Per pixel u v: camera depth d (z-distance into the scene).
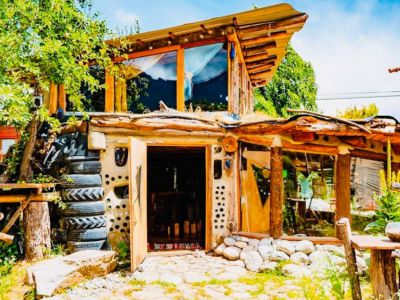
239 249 8.09
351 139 8.10
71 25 7.99
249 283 6.44
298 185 9.68
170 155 12.77
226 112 9.66
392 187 5.47
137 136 8.37
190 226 11.12
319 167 9.71
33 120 7.99
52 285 5.84
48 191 8.30
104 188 8.31
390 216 6.55
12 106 6.05
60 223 8.18
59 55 7.32
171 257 8.25
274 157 8.13
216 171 8.69
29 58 7.25
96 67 10.81
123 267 7.47
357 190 9.73
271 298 5.64
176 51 10.18
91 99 10.80
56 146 8.36
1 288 5.96
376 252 3.96
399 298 3.76
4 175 8.52
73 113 8.59
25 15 7.04
